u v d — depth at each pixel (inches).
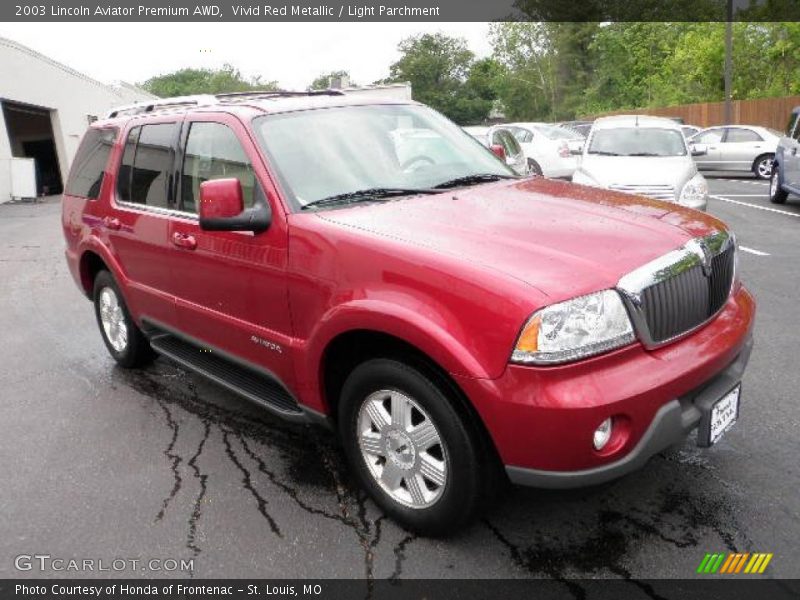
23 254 430.0
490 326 98.3
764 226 410.3
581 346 97.0
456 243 110.3
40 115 1041.5
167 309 166.4
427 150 156.4
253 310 137.3
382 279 110.8
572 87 2605.8
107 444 158.4
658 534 115.5
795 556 108.9
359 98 165.6
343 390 122.5
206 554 116.9
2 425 171.3
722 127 753.0
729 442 144.6
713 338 113.3
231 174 142.0
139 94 1632.6
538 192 141.8
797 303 244.4
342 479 138.9
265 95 173.5
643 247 111.2
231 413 173.0
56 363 217.2
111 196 185.0
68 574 113.3
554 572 107.7
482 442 106.2
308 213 126.8
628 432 99.0
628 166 390.3
